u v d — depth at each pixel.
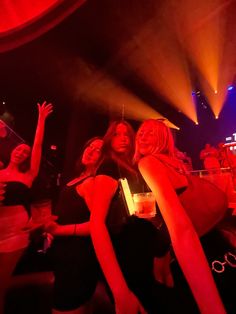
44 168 7.66
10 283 2.82
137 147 1.23
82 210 1.48
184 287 1.03
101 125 7.63
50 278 2.95
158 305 1.05
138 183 1.29
